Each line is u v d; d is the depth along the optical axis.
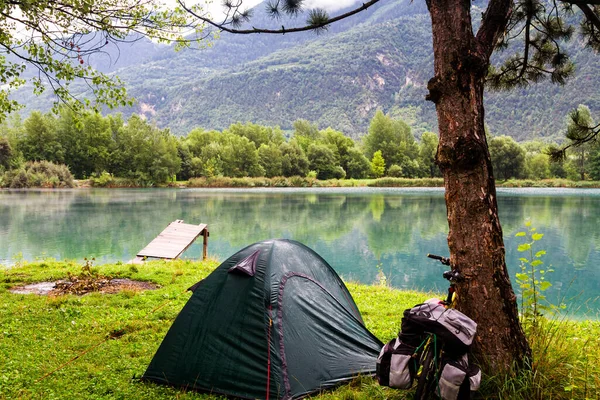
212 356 5.35
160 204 50.47
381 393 4.83
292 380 5.07
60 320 8.25
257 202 54.62
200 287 5.85
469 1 4.53
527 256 21.95
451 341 3.77
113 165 93.88
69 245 24.28
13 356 6.38
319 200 58.53
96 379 5.61
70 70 9.55
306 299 5.74
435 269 19.67
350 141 132.00
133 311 8.97
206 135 117.19
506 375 4.28
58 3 8.55
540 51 7.72
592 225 32.69
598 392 4.16
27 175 78.44
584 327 7.91
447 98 4.53
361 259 21.88
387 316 8.80
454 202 4.57
